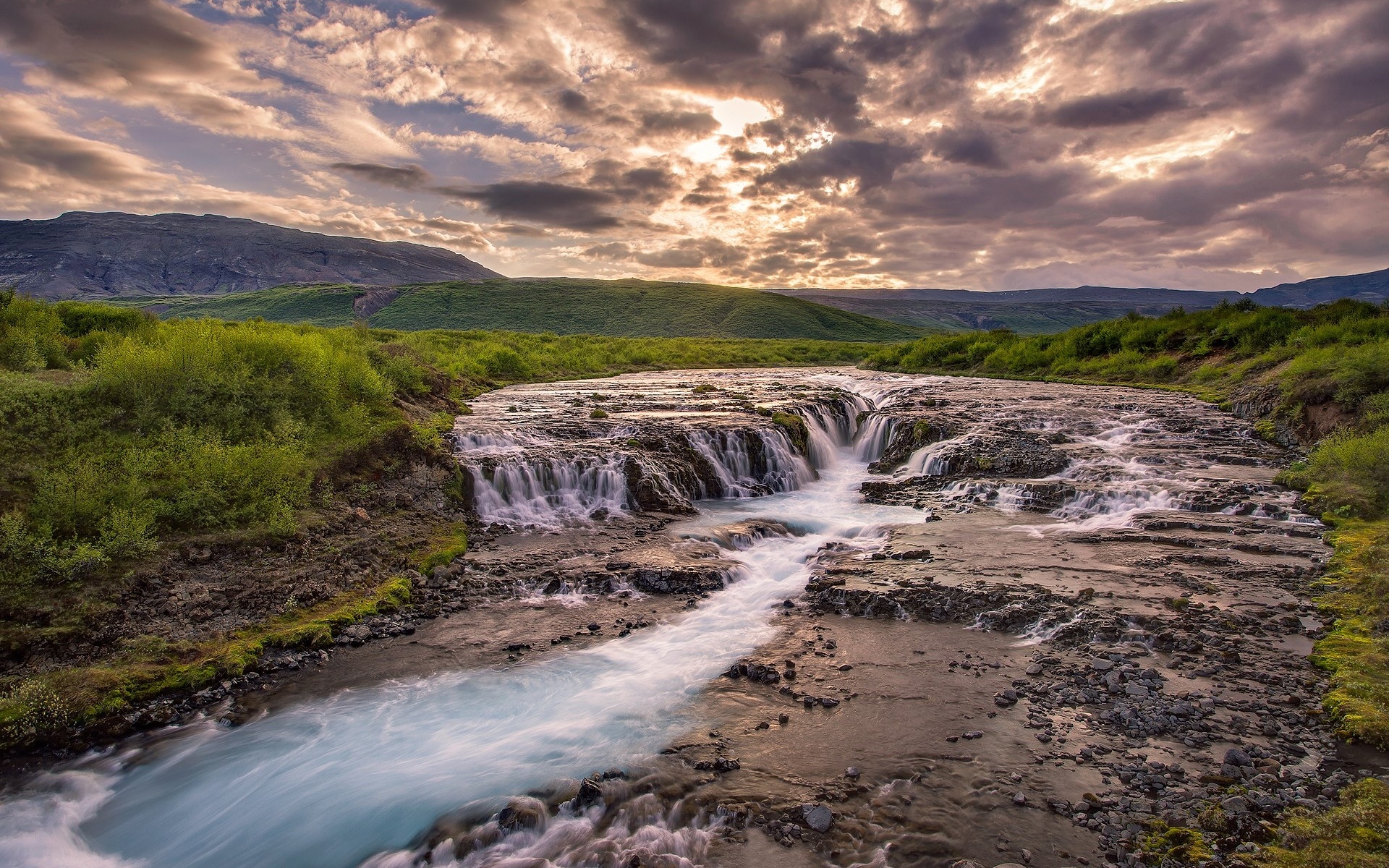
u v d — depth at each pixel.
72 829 7.64
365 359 22.22
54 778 8.44
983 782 7.67
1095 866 6.41
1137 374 38.56
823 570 14.32
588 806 7.53
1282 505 16.50
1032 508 18.62
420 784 8.09
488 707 9.68
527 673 10.55
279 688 10.27
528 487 18.94
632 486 19.39
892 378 45.34
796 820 7.20
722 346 84.31
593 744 8.69
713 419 25.81
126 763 8.69
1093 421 26.81
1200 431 24.89
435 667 10.80
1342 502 15.93
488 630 12.01
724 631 11.86
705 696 9.78
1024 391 35.50
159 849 7.37
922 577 13.53
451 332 59.75
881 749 8.38
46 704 9.20
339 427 17.91
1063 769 7.82
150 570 11.77
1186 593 12.20
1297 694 8.98
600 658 11.00
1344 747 7.87
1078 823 6.96
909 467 24.38
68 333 22.05
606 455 20.06
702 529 17.27
